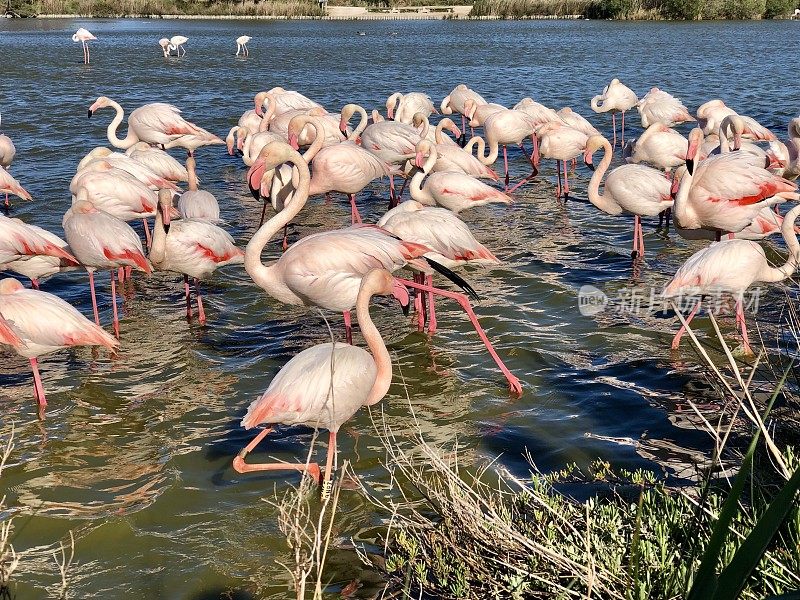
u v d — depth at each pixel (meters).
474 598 3.70
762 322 6.97
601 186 12.98
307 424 4.93
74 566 4.41
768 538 2.27
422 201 10.25
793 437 4.65
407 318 7.69
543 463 5.20
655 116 15.39
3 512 4.85
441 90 24.36
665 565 3.53
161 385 6.41
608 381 6.29
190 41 44.56
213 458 5.41
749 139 13.48
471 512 3.91
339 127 14.38
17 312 5.84
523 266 9.09
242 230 10.75
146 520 4.78
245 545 4.55
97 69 30.00
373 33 50.91
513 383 6.19
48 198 11.95
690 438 5.37
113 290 7.52
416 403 6.05
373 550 4.44
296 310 7.98
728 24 55.25
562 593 3.48
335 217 11.46
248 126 15.67
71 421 5.87
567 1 66.25
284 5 68.25
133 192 9.47
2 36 46.44
